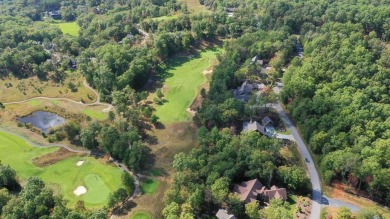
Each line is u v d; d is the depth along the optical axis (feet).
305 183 479.82
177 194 458.09
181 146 591.78
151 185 518.37
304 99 612.29
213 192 448.24
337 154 496.23
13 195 474.49
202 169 484.74
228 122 599.98
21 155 585.63
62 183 526.16
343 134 520.01
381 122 534.78
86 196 500.33
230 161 491.72
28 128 654.12
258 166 485.97
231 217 424.46
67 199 495.00
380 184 461.37
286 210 422.82
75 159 574.97
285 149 558.97
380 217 422.00
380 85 627.87
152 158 568.82
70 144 610.65
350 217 427.33
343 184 497.87
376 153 482.28
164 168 549.95
